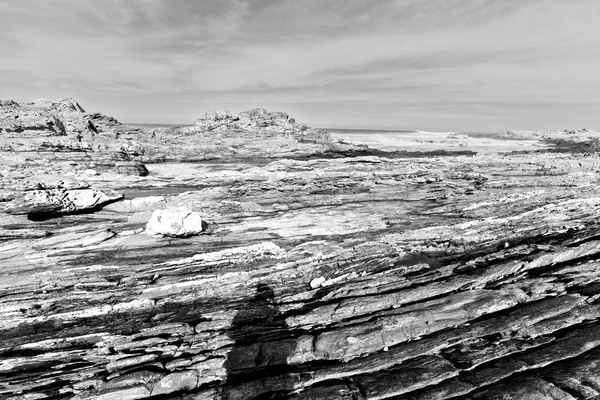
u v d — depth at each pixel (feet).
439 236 53.21
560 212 58.85
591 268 39.34
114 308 37.81
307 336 31.86
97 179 96.89
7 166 95.40
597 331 29.84
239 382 27.63
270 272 44.01
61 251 50.29
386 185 92.73
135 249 51.37
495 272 39.24
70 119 151.64
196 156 154.51
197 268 45.55
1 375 29.25
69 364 30.14
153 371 28.58
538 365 26.89
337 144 197.88
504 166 113.39
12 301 38.63
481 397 24.47
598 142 173.47
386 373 27.45
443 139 368.48
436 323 32.27
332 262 45.98
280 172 109.29
